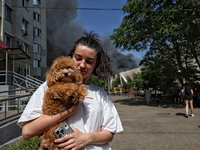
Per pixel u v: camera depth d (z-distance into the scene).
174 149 4.32
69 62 1.41
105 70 1.83
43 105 1.29
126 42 14.59
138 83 31.33
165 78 18.89
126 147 4.54
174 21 12.66
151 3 13.48
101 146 1.50
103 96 1.71
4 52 12.24
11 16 16.41
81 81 1.43
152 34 14.86
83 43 1.56
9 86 10.03
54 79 1.36
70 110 1.30
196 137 5.21
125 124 7.23
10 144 4.22
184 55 16.55
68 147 1.24
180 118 8.22
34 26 25.22
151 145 4.64
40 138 1.31
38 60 25.73
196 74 18.12
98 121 1.50
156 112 10.43
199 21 11.61
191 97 8.67
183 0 11.60
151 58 16.17
